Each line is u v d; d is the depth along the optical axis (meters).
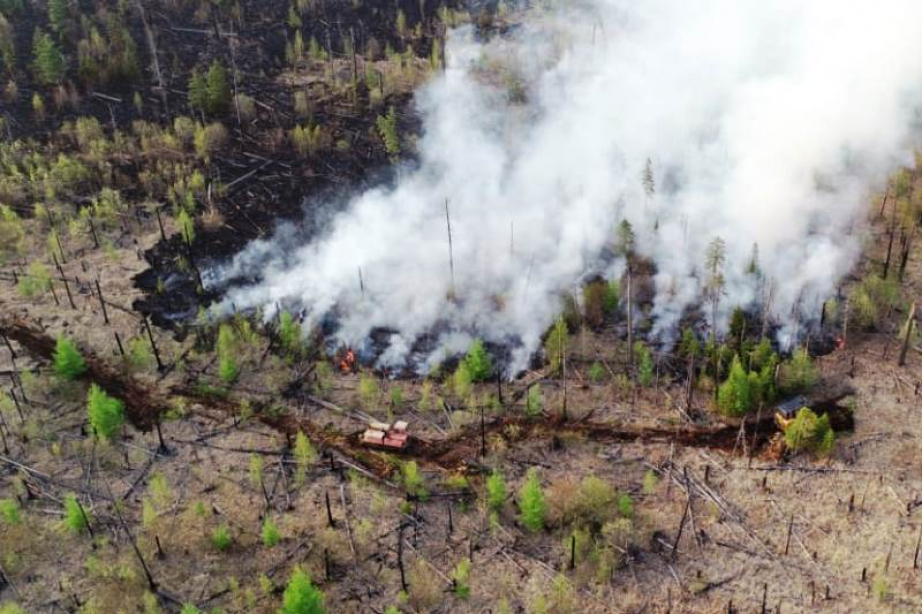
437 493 71.25
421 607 62.34
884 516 68.31
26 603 62.78
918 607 61.41
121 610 61.97
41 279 89.88
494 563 65.44
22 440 75.31
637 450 75.31
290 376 83.19
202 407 79.75
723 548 66.31
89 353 83.75
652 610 62.06
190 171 104.12
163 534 67.50
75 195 101.06
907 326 81.06
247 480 72.38
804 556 65.44
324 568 64.81
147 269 93.06
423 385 82.62
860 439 75.50
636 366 83.94
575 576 64.31
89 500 70.44
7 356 82.94
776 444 75.06
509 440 76.62
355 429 77.81
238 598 62.91
